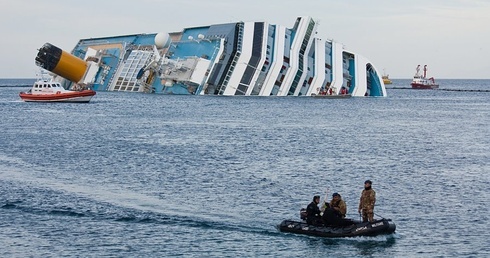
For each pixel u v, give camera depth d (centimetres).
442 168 8531
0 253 4722
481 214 5925
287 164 8744
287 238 5147
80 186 6975
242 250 4866
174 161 8869
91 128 13438
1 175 7581
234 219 5684
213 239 5109
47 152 9681
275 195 6700
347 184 7369
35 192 6588
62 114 16838
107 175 7706
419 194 6800
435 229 5425
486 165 8800
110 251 4803
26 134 12169
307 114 18150
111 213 5806
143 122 14925
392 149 10519
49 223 5478
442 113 19850
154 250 4841
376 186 7244
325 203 5375
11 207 5959
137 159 9019
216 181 7400
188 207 6100
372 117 17688
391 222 5359
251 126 14300
